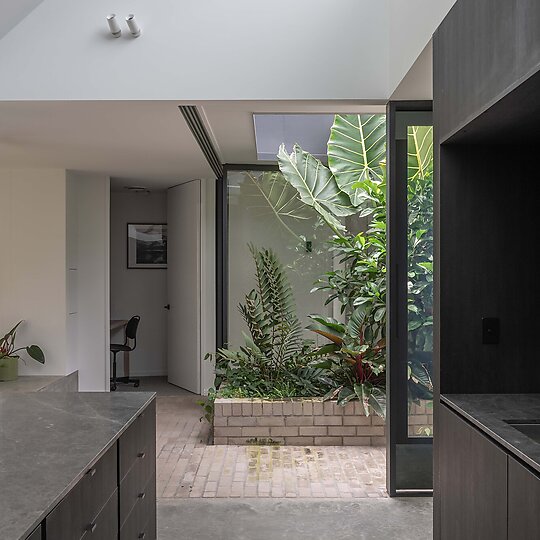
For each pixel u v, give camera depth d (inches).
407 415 170.6
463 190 116.1
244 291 292.5
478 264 115.9
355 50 167.6
